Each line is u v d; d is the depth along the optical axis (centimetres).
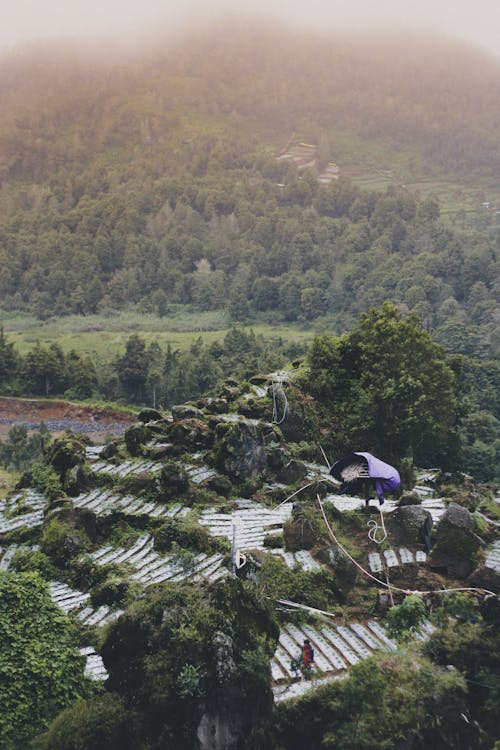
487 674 2525
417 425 4606
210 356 13538
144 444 4544
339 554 3152
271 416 4862
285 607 2992
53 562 3562
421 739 2427
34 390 13400
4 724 2305
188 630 2294
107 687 2356
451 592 2986
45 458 4541
